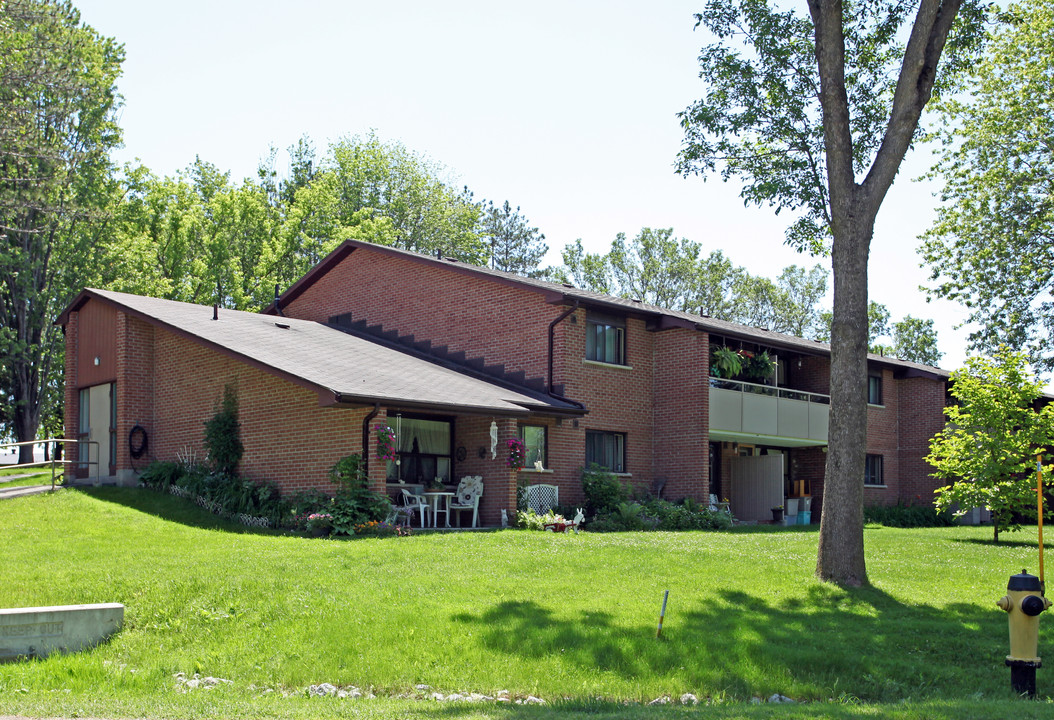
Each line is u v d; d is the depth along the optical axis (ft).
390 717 28.25
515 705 30.58
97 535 58.75
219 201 152.56
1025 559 60.64
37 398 142.31
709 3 61.31
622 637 37.93
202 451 78.43
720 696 33.81
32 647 38.11
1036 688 35.14
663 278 218.18
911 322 227.20
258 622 40.57
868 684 35.24
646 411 89.71
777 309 228.84
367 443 65.41
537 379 83.92
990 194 103.30
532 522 71.67
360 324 101.76
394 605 41.68
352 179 188.24
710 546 61.05
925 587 51.13
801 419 98.89
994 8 59.21
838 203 52.95
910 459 117.39
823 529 51.60
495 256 249.34
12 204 115.96
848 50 61.72
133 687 34.04
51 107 118.11
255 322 85.71
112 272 138.00
